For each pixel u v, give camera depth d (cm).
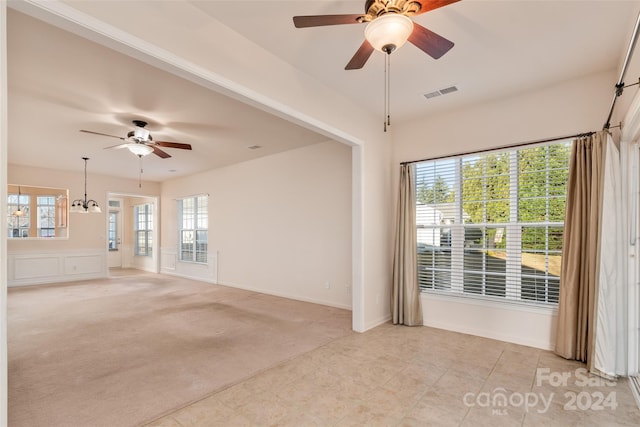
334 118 343
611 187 268
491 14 225
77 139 481
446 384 255
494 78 316
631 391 244
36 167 699
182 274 829
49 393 242
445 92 346
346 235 489
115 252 1029
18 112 372
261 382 259
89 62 266
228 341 352
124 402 230
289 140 502
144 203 995
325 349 328
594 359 270
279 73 281
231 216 688
